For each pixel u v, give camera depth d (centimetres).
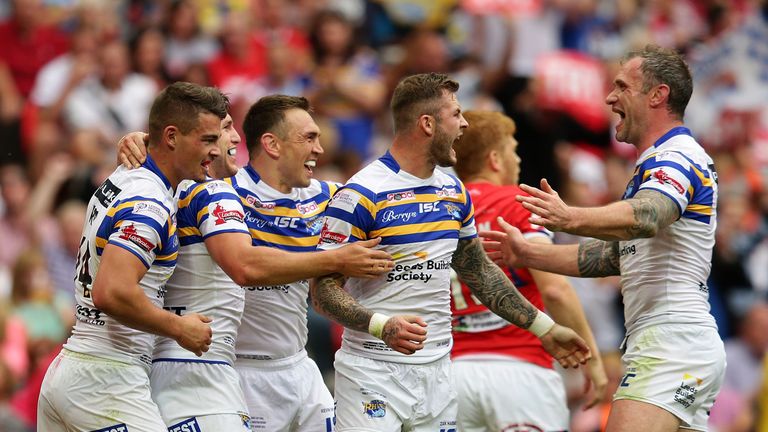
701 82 5628
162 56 4769
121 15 5000
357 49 5047
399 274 2062
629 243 2167
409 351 1967
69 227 3922
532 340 2497
